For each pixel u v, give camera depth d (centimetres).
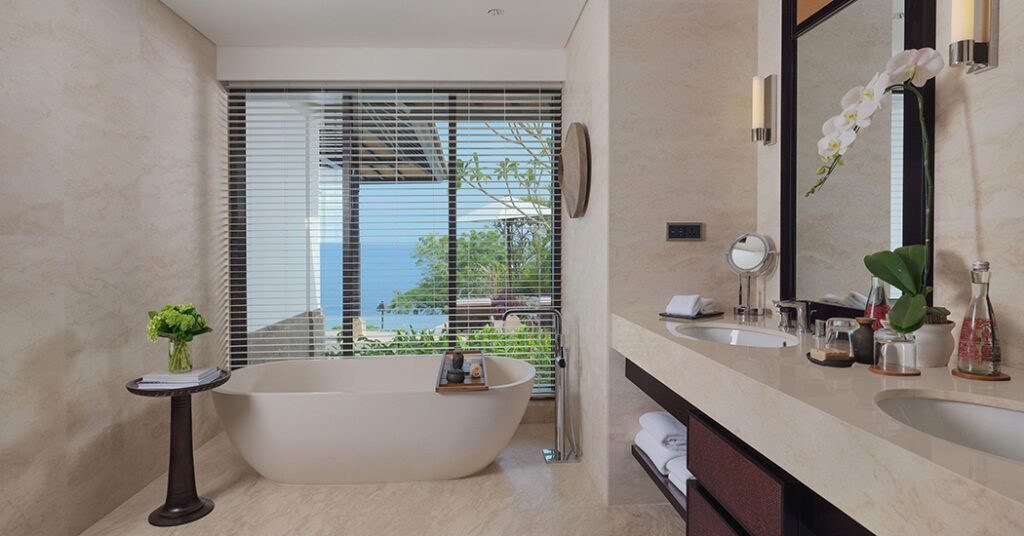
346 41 360
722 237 266
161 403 302
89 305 246
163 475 303
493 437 291
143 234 287
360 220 383
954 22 135
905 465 81
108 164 259
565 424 358
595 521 251
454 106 384
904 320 134
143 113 287
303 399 276
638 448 255
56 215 227
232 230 377
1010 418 108
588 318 307
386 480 290
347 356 384
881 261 146
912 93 162
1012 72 133
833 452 99
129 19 276
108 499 258
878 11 179
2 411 201
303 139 379
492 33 350
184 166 327
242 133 378
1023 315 133
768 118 246
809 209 220
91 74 248
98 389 251
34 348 215
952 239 151
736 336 218
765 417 122
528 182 389
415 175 385
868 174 184
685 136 264
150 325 252
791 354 159
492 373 356
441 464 289
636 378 239
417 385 364
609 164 262
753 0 266
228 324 379
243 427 277
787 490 120
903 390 119
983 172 142
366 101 378
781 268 237
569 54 362
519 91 388
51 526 223
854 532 108
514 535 239
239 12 317
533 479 297
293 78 368
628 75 262
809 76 220
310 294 383
